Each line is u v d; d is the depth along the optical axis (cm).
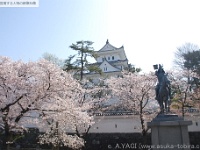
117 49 4700
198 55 3606
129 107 2233
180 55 3891
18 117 1337
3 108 1296
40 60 1398
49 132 1759
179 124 967
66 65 2977
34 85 1337
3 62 1355
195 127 2177
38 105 1355
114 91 2309
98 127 2444
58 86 1373
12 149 2459
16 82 1288
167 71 2348
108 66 4319
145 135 1969
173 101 2312
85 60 3025
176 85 2311
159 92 1098
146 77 2122
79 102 2217
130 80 2166
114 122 2409
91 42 3073
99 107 2461
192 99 2298
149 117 2177
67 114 1423
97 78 3919
